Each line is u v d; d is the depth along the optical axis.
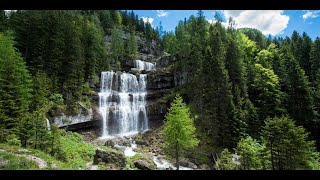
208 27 86.25
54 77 52.81
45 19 58.56
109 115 58.88
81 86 57.28
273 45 71.31
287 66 56.47
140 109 63.19
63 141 41.25
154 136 53.78
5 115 34.53
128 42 113.31
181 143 35.62
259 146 34.72
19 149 26.00
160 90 67.94
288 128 28.88
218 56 54.00
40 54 53.81
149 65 93.56
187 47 73.69
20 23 58.97
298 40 84.88
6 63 38.03
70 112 51.50
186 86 62.75
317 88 51.69
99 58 70.31
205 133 48.06
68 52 56.03
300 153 28.27
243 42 74.75
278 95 48.94
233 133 43.88
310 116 45.50
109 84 66.50
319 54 63.25
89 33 70.12
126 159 38.06
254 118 43.62
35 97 44.59
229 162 31.06
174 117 36.00
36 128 32.75
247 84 55.03
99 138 53.84
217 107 47.47
